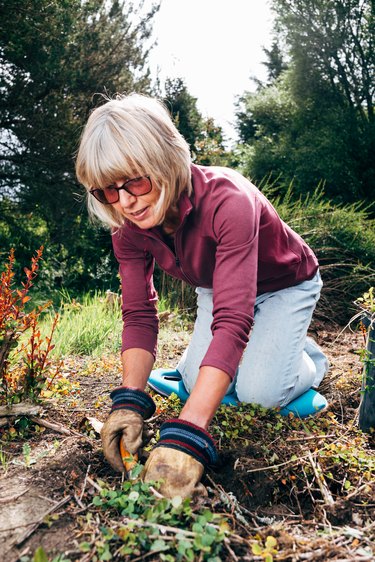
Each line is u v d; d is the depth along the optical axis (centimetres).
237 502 171
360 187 1759
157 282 662
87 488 173
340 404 269
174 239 198
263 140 2147
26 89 1132
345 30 1872
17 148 1196
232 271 176
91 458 191
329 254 620
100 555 140
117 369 312
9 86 1112
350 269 609
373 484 191
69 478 179
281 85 2234
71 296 1003
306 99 2011
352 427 236
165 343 396
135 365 208
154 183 170
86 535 150
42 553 127
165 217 194
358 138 1789
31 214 1295
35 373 229
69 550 144
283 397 246
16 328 223
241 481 180
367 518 173
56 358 327
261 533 153
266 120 2272
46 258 1190
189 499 147
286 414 246
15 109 1142
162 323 482
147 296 222
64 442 206
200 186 187
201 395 164
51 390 251
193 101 1597
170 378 275
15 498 167
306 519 174
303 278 259
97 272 1253
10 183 1220
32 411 218
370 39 1845
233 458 191
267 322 249
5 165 1191
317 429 226
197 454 159
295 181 1828
